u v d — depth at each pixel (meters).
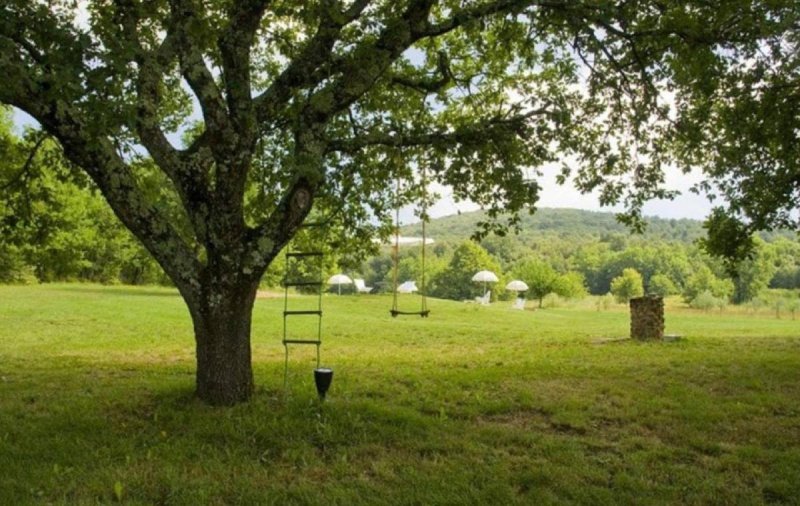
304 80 6.65
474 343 14.86
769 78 8.41
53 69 4.47
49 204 9.22
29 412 6.58
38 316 17.66
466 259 66.19
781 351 11.91
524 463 5.18
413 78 8.78
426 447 5.51
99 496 4.44
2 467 4.93
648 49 7.67
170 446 5.43
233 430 5.73
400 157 8.72
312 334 16.56
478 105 9.34
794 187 9.63
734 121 8.89
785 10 6.53
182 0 5.93
